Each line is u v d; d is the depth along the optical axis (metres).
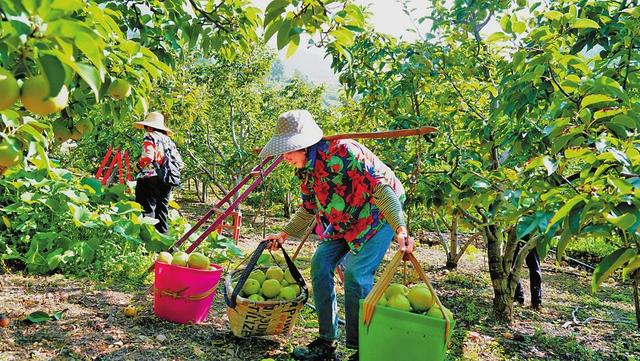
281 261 6.50
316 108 14.61
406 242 2.60
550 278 7.96
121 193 6.26
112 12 2.28
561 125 2.28
